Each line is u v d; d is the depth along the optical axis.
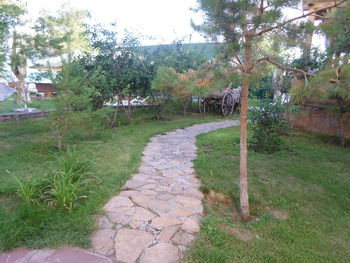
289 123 7.17
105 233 2.29
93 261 1.95
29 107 10.09
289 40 2.36
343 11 2.02
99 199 2.88
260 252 2.19
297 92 2.22
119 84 7.56
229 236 2.39
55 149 4.93
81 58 7.43
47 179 2.97
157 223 2.48
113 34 7.56
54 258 1.98
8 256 1.99
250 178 3.80
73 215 2.51
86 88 5.14
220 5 2.14
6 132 6.27
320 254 2.23
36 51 5.01
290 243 2.37
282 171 4.18
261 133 5.45
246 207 2.80
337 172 4.32
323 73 2.07
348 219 2.89
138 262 1.96
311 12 2.21
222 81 2.21
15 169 3.78
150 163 4.36
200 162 4.43
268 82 5.65
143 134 6.70
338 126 7.15
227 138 6.54
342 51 3.93
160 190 3.24
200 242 2.24
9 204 2.75
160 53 8.67
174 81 2.31
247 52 2.35
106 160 4.41
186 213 2.71
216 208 2.97
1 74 5.30
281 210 3.01
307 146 5.94
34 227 2.25
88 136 6.23
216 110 12.08
